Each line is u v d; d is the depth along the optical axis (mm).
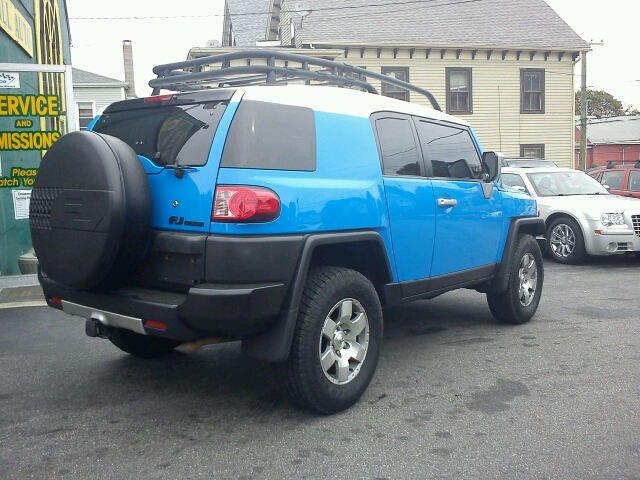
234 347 5531
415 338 5844
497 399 4297
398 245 4516
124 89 27891
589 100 61656
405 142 4781
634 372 4852
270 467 3338
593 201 10234
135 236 3580
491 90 25844
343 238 3943
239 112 3602
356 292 4055
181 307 3393
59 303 4152
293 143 3797
